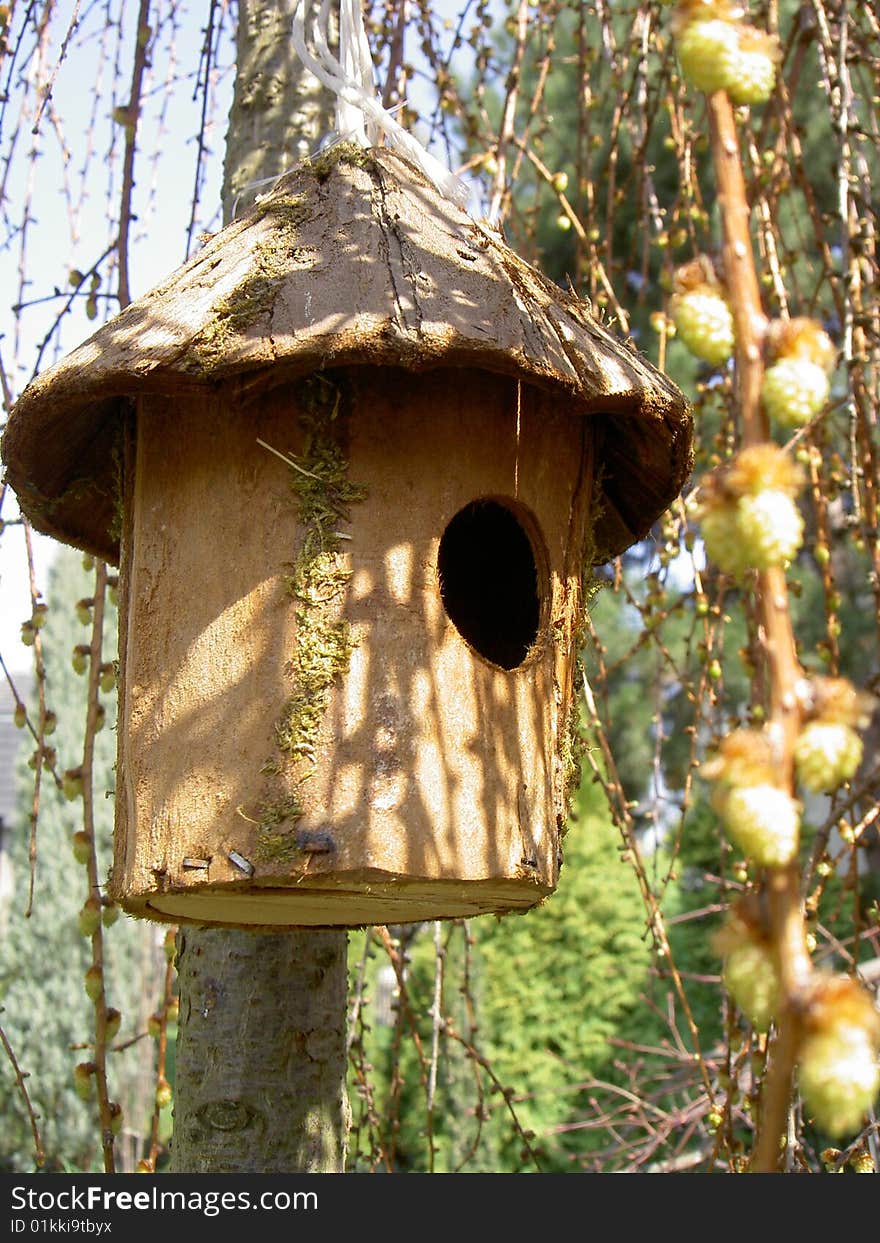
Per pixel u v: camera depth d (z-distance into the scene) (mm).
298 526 516
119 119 669
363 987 727
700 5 350
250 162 671
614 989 1628
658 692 751
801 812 332
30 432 544
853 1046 292
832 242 1227
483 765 515
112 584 639
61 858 1948
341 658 506
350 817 496
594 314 581
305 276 520
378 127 582
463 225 556
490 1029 1630
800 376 339
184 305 523
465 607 604
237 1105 591
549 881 530
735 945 324
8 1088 1884
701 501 339
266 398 521
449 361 505
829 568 680
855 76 1033
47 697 1934
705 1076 644
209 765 509
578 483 563
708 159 1101
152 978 1857
